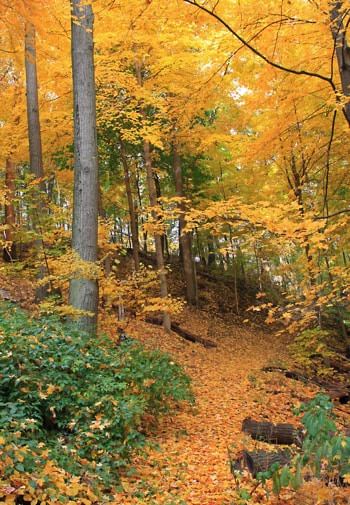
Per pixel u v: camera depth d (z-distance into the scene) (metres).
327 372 9.73
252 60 6.82
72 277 6.84
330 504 3.04
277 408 7.74
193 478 4.59
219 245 18.78
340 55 5.41
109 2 5.46
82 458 4.35
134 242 15.00
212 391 8.77
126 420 4.72
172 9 5.32
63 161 12.62
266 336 18.14
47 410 4.77
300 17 5.58
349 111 5.53
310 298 6.99
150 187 12.59
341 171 8.75
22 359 4.99
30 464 3.55
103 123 10.99
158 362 6.71
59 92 10.92
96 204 7.25
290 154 8.40
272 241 6.20
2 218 12.09
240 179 14.18
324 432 3.11
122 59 10.95
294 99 6.96
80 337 6.06
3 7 5.58
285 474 3.23
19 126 10.30
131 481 4.35
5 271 8.50
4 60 9.98
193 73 10.80
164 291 12.56
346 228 7.53
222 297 21.23
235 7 5.39
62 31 8.31
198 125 10.23
